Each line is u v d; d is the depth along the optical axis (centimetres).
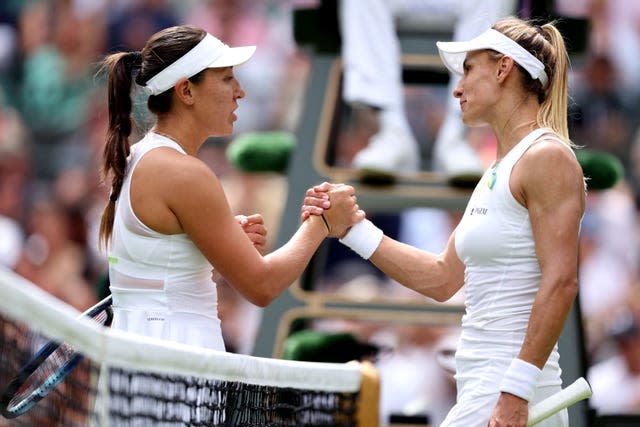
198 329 1342
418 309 1919
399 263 1495
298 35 2205
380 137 2077
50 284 3625
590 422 1789
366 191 2020
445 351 1988
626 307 3419
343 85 2212
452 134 2052
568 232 1263
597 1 3909
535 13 2030
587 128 3831
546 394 1296
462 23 2064
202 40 1356
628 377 3225
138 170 1334
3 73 4172
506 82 1334
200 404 1223
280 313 1916
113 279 1360
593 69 3856
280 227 2002
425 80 2225
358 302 1925
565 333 1791
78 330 1069
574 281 1260
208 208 1324
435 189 2022
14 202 3916
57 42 4188
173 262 1334
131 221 1330
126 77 1359
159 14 4188
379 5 2123
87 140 4062
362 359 1928
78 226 3734
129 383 1138
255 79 4025
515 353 1285
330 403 1324
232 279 1356
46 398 1202
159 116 1370
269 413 1295
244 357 1252
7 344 1123
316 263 2156
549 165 1273
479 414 1289
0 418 1210
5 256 3716
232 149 2438
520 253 1288
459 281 1478
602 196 3606
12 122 4091
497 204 1300
